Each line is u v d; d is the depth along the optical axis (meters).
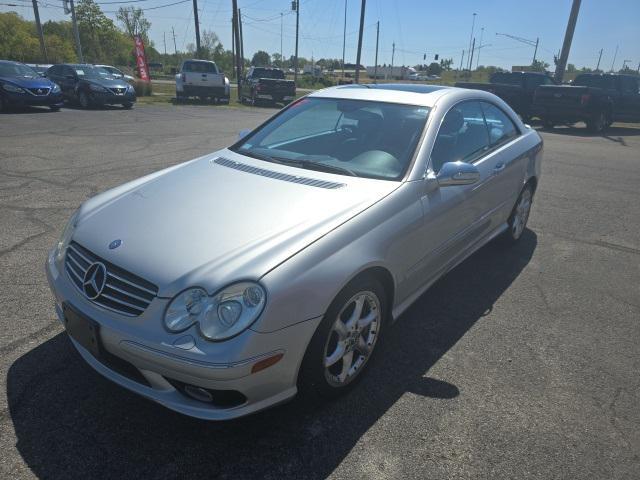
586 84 18.03
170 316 2.27
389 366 3.16
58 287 2.70
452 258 3.87
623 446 2.57
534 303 4.07
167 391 2.36
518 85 18.75
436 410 2.77
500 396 2.91
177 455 2.41
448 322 3.73
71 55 69.00
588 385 3.04
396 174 3.29
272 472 2.34
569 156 11.06
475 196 3.91
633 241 5.61
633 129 18.52
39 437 2.47
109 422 2.59
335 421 2.67
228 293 2.25
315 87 49.62
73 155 9.02
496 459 2.45
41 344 3.19
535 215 6.48
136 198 3.10
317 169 3.42
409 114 3.76
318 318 2.42
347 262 2.57
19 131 11.76
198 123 14.67
